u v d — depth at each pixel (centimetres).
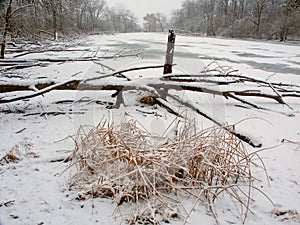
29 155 322
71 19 3133
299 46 3397
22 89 503
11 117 464
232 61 1473
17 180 271
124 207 236
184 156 262
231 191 269
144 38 3109
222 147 292
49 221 217
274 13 5278
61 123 438
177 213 228
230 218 231
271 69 1262
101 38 3031
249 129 468
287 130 471
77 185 261
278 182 294
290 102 702
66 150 333
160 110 538
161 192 255
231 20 6297
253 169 320
